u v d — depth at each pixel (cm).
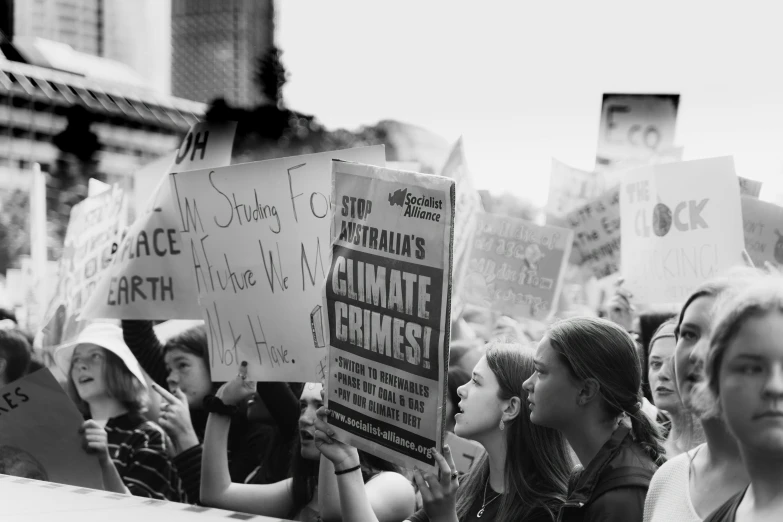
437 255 229
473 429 279
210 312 362
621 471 217
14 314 715
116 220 489
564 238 564
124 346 487
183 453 441
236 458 442
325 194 335
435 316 229
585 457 234
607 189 640
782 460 150
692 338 189
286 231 342
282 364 343
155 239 413
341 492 267
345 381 260
